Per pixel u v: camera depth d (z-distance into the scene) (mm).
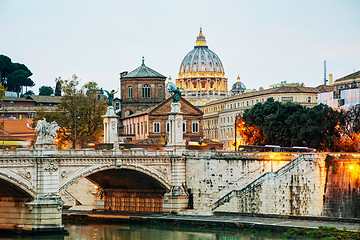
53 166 130125
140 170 148750
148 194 160500
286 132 185125
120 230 140250
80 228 142625
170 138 158750
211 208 152500
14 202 131750
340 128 181875
